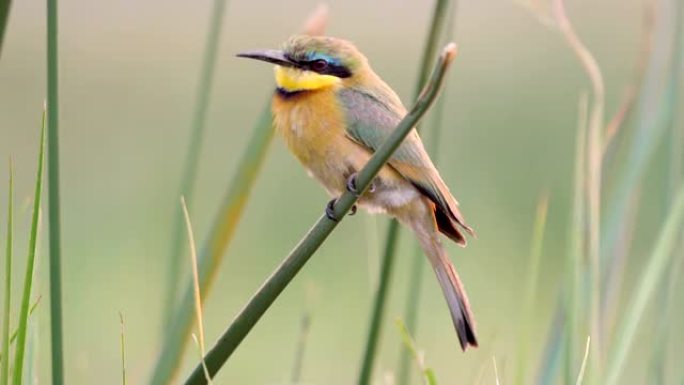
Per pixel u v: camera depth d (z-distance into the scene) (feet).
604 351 25.38
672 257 26.48
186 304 25.85
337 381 43.21
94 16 64.49
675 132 27.58
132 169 53.11
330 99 28.22
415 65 62.08
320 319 46.19
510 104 57.77
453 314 27.07
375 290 25.18
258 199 52.90
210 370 20.93
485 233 50.06
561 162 54.60
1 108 56.29
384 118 28.17
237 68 61.77
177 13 65.57
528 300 24.30
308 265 48.91
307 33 29.73
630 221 26.68
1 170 51.55
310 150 28.50
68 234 49.06
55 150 21.38
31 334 21.74
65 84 58.39
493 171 54.03
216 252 26.32
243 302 47.14
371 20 66.49
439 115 27.35
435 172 27.14
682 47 27.58
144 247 48.34
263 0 67.92
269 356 44.65
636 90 27.84
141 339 43.39
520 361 24.14
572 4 65.05
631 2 64.90
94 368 41.83
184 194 27.53
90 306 44.70
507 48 62.69
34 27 63.00
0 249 40.83
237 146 55.83
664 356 26.40
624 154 28.48
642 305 24.29
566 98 58.34
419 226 27.50
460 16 65.62
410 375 26.35
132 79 59.67
